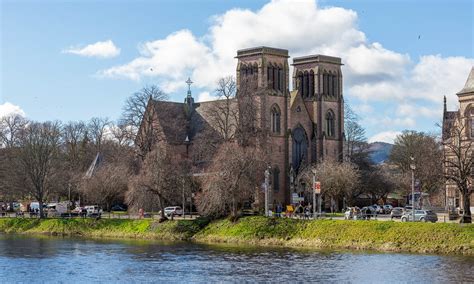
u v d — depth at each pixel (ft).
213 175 439.22
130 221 483.10
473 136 465.88
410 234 349.82
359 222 374.84
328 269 293.02
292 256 336.90
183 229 442.09
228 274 286.05
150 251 370.53
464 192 363.97
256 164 441.27
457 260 308.40
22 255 358.84
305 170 650.84
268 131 591.78
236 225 422.41
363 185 646.74
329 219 400.88
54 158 590.96
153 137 578.66
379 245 353.31
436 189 505.25
